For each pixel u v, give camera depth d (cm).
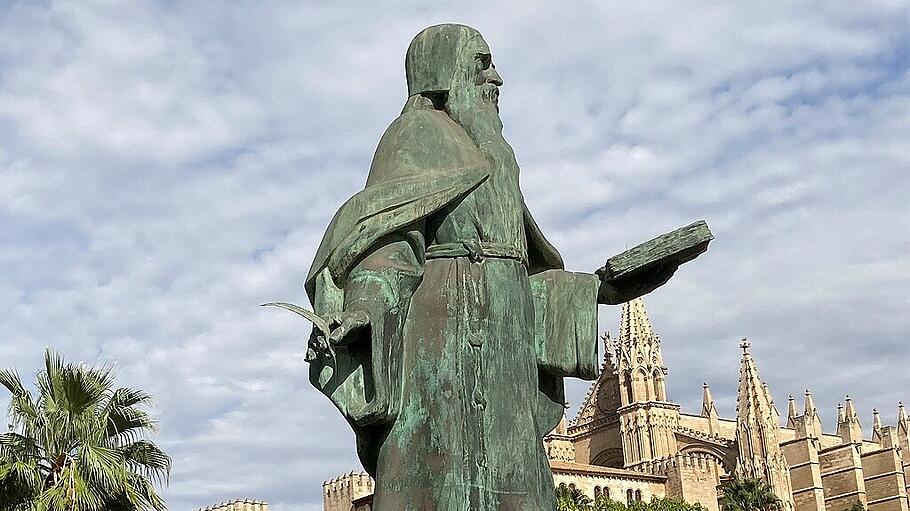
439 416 591
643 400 11212
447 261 617
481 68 674
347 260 585
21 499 2059
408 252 600
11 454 2072
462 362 602
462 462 585
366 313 564
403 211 596
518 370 616
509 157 653
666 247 657
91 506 2084
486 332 612
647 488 9894
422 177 610
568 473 9469
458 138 642
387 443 591
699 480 9981
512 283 626
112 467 2122
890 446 10919
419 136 633
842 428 12169
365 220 590
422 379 596
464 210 623
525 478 598
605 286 677
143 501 2216
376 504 585
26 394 2142
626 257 660
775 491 10194
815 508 10412
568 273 669
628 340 11531
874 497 10850
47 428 2103
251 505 9844
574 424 12144
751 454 10438
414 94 674
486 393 602
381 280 580
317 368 580
